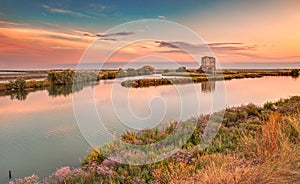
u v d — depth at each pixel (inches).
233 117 275.3
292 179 114.3
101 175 162.4
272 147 145.3
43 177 204.1
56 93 879.7
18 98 766.5
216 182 114.8
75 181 157.8
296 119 209.5
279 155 137.4
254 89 806.5
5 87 936.9
